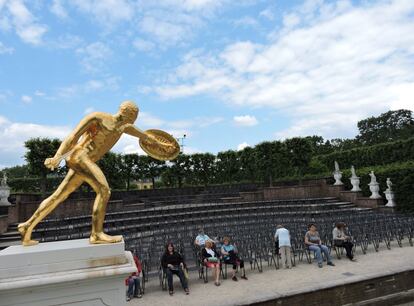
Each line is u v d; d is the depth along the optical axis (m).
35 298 3.49
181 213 23.14
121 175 29.03
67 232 16.58
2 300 3.40
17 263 3.51
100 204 4.07
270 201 27.52
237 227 16.53
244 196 29.16
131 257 4.20
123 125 4.40
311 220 18.00
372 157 31.69
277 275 10.90
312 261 12.70
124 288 3.83
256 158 32.59
